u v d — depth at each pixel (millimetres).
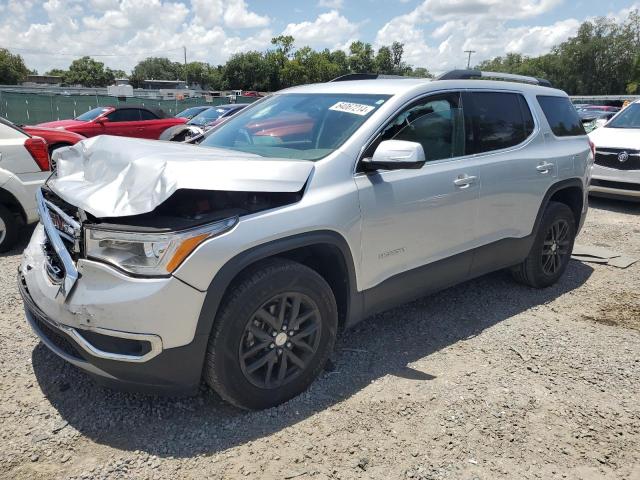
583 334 4043
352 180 3164
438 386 3258
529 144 4484
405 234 3445
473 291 4871
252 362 2830
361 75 4363
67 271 2631
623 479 2543
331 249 3068
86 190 2711
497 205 4102
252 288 2709
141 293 2467
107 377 2643
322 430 2809
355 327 4051
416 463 2596
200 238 2535
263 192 2727
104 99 31766
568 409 3068
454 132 3877
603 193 8805
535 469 2588
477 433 2832
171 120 16672
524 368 3514
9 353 3479
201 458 2586
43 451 2604
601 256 5965
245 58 76812
